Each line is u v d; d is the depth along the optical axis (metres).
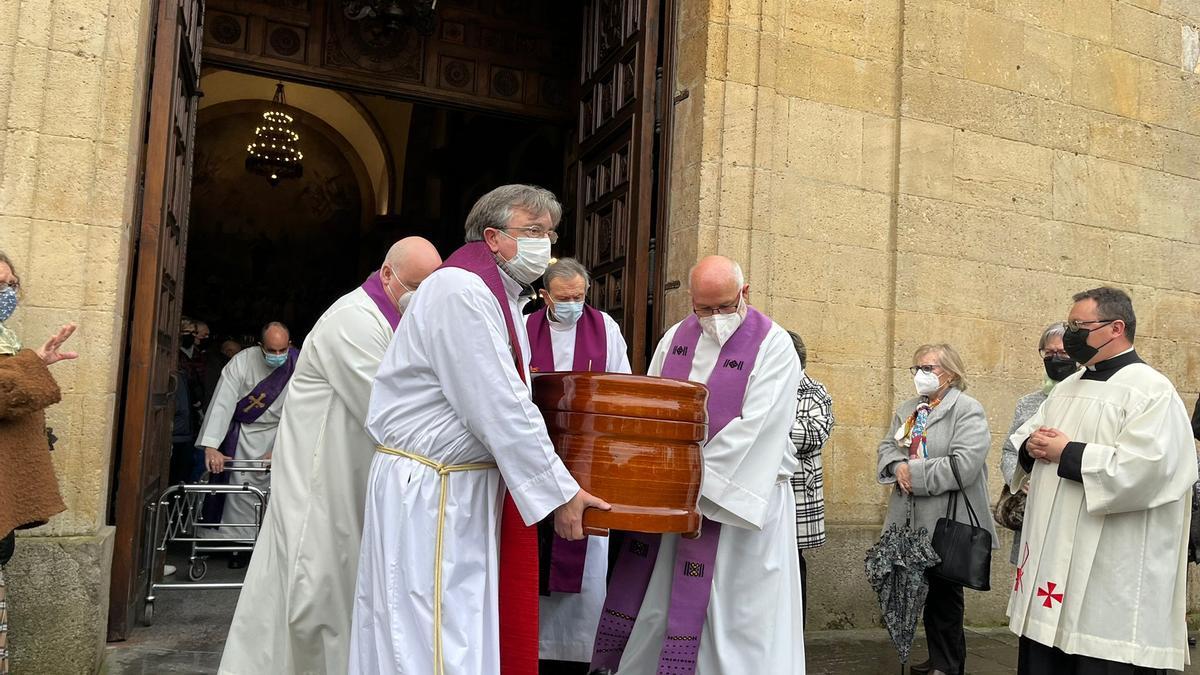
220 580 6.09
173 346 5.25
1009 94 6.45
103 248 4.09
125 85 4.17
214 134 18.53
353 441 3.16
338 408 3.17
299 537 3.09
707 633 3.38
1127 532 3.40
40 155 4.00
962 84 6.28
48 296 3.98
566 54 7.82
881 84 6.07
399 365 2.54
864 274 5.92
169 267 4.94
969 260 6.22
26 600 3.83
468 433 2.49
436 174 16.61
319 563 3.08
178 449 7.66
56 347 3.28
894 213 6.02
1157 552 3.40
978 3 6.38
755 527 3.20
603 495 2.55
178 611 5.23
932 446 4.41
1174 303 7.02
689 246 5.48
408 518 2.45
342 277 19.27
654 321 5.70
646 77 5.89
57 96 4.04
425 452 2.50
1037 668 3.56
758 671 3.29
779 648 3.34
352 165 19.16
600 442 2.57
